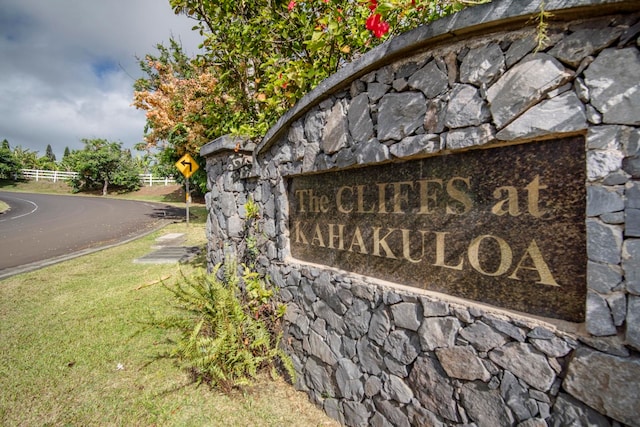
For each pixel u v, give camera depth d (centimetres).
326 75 261
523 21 122
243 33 349
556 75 117
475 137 138
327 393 221
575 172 118
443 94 148
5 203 1831
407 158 167
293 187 253
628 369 106
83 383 250
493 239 140
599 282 111
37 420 212
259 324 263
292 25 333
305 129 228
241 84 433
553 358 122
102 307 391
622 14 105
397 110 166
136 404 228
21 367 269
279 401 236
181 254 670
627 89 105
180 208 1750
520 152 131
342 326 208
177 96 760
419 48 154
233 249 340
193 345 237
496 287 140
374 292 185
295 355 252
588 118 111
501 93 130
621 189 106
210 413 220
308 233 240
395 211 177
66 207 1739
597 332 112
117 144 2789
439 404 158
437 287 161
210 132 465
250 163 316
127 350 296
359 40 248
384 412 184
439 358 156
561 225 122
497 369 137
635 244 104
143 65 904
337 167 202
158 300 408
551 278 125
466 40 140
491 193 140
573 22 114
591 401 114
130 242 818
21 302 411
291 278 252
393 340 177
